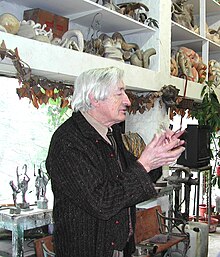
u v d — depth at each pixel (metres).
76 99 1.65
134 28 3.21
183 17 3.90
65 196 1.52
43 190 2.50
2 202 2.66
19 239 2.20
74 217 1.51
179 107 3.79
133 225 1.73
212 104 4.10
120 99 1.63
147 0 3.39
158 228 3.17
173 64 3.68
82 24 3.07
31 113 2.88
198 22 4.80
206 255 3.66
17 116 2.79
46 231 2.69
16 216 2.21
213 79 4.48
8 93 2.72
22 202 2.42
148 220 3.08
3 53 1.93
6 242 2.48
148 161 1.47
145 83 3.13
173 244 2.92
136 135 3.29
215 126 4.14
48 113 3.01
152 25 3.31
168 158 1.49
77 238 1.52
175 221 3.24
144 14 3.25
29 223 2.25
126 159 1.78
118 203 1.40
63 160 1.48
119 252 1.61
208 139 3.89
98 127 1.66
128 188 1.41
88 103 1.62
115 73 1.62
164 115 3.48
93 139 1.56
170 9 3.50
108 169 1.56
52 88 2.48
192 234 3.42
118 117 1.64
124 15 2.96
